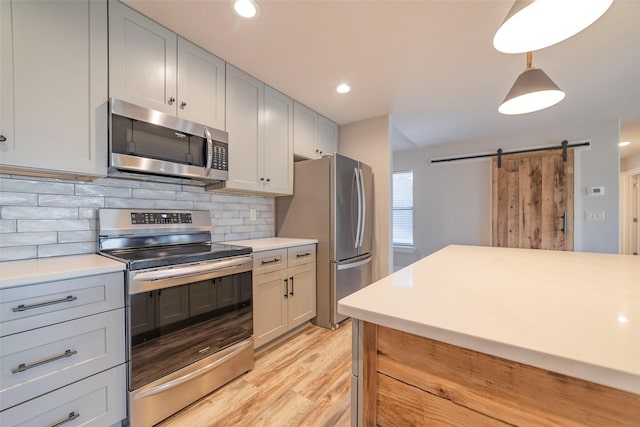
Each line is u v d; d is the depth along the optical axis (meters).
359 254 2.96
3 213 1.36
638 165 4.85
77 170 1.37
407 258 4.92
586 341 0.50
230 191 2.37
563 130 3.67
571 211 3.59
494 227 4.12
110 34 1.48
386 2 1.49
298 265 2.48
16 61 1.20
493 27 1.69
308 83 2.42
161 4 1.52
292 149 2.75
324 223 2.66
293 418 1.48
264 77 2.32
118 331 1.28
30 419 1.05
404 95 2.66
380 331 0.68
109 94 1.48
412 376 0.64
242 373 1.86
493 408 0.55
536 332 0.54
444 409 0.60
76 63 1.37
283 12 1.57
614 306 0.70
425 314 0.64
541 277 1.03
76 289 1.16
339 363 2.03
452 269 1.19
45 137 1.27
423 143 4.48
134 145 1.54
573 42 1.81
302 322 2.53
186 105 1.81
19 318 1.03
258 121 2.36
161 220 1.91
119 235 1.70
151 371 1.38
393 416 0.66
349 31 1.74
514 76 2.29
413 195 4.86
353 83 2.42
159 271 1.41
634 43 1.81
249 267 1.91
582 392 0.47
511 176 4.01
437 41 1.83
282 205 2.94
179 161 1.75
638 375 0.40
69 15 1.34
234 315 1.82
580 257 1.55
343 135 3.46
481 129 3.73
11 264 1.27
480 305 0.71
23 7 1.22
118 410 1.28
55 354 1.11
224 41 1.84
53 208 1.51
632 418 0.44
